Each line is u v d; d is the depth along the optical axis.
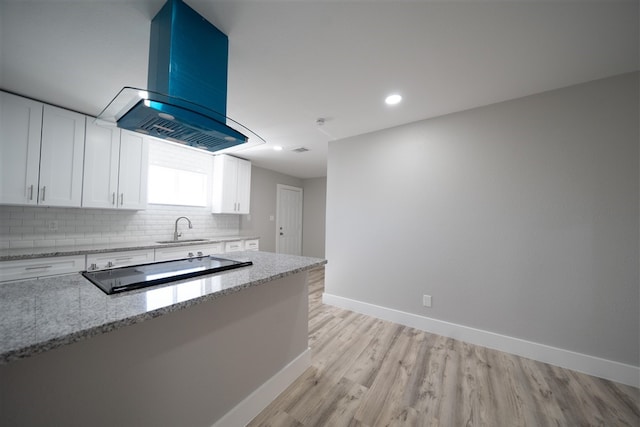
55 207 2.47
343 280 3.08
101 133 2.55
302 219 6.22
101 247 2.51
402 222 2.66
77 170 2.39
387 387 1.64
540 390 1.62
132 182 2.78
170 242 3.15
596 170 1.80
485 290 2.20
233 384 1.33
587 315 1.81
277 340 1.62
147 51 1.56
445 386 1.65
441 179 2.43
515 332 2.06
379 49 1.54
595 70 1.71
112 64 1.70
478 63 1.66
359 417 1.40
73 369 0.80
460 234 2.32
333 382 1.70
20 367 0.71
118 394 0.90
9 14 1.25
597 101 1.81
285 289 1.70
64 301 0.88
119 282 1.10
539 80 1.84
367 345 2.19
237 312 1.36
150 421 0.99
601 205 1.79
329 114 2.46
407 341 2.26
